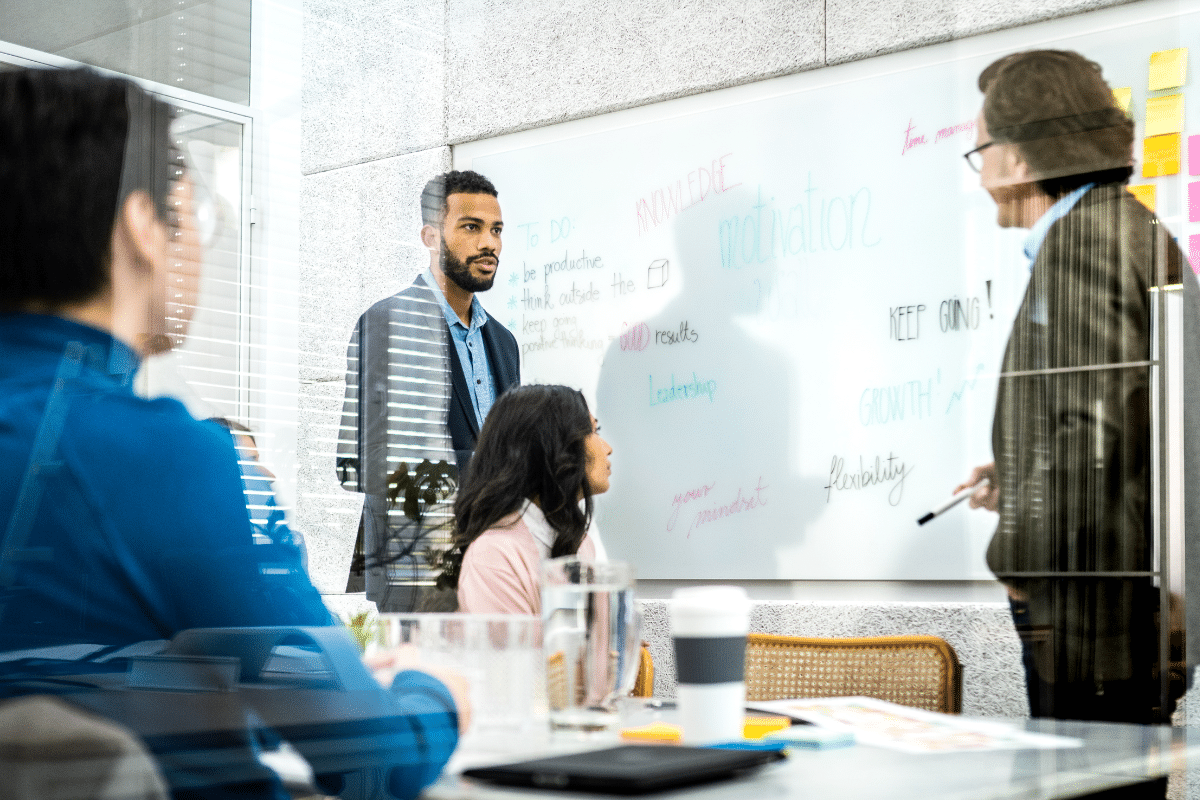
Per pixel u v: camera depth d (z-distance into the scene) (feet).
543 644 2.43
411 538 4.88
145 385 2.68
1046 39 6.94
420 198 6.97
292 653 2.35
